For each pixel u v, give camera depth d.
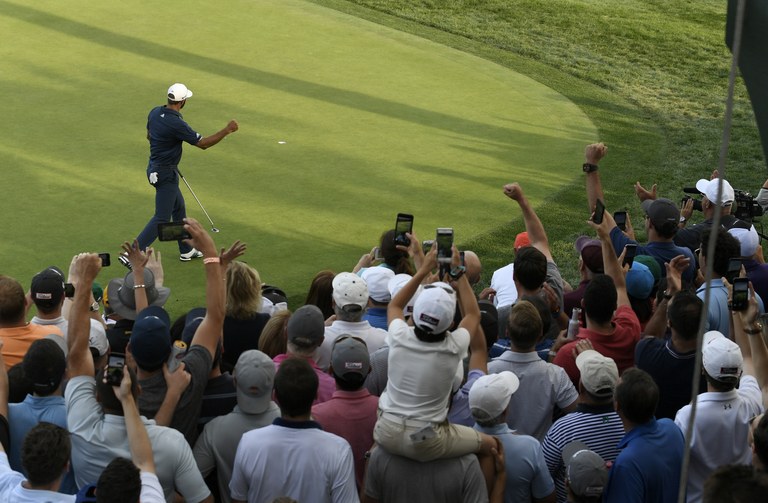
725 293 25.08
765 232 47.28
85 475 17.34
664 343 21.52
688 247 32.75
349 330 22.53
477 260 27.73
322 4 77.69
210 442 18.50
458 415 19.77
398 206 48.34
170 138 41.66
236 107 59.19
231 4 75.81
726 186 32.16
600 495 16.67
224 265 20.11
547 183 51.81
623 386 17.80
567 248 44.38
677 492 17.86
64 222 45.00
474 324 19.72
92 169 50.53
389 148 55.06
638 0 84.88
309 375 17.30
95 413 17.53
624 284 24.98
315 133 56.41
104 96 59.62
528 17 78.94
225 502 18.73
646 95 66.00
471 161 54.03
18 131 54.47
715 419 18.81
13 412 18.81
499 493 17.75
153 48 67.12
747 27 11.58
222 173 50.97
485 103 62.50
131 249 23.80
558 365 21.97
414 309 16.98
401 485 17.45
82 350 18.84
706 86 68.25
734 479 11.56
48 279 23.81
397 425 17.06
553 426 19.36
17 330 23.17
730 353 18.72
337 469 17.30
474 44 72.81
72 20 70.62
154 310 20.28
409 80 65.25
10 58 64.06
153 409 18.25
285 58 67.12
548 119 60.72
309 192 49.31
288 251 43.25
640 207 49.03
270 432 17.42
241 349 23.84
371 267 26.73
